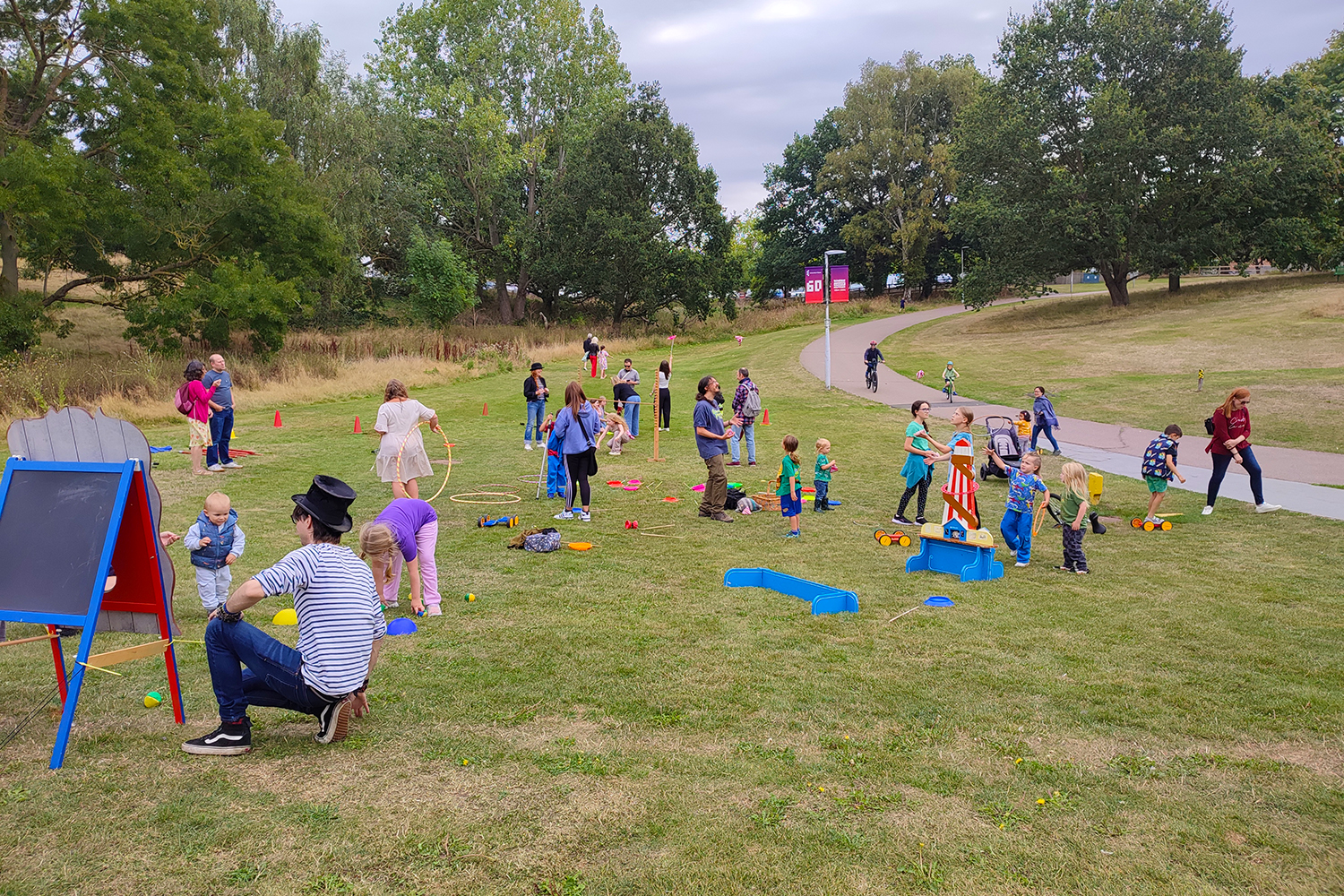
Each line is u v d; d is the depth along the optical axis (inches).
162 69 1158.3
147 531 179.2
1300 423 738.2
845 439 730.8
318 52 1737.2
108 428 177.2
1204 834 147.9
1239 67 1759.4
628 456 641.0
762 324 2337.6
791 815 152.7
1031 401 945.5
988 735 187.9
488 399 1030.4
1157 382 1007.6
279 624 255.6
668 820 150.5
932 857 139.9
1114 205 1742.1
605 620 266.4
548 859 137.6
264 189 1251.8
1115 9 1813.5
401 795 157.2
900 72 2593.5
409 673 219.9
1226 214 1798.7
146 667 221.5
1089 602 295.4
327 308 1833.2
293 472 538.3
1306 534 409.7
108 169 1175.0
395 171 2233.0
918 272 2652.6
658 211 2230.6
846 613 279.6
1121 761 176.1
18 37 1165.7
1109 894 130.4
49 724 185.5
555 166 2433.6
